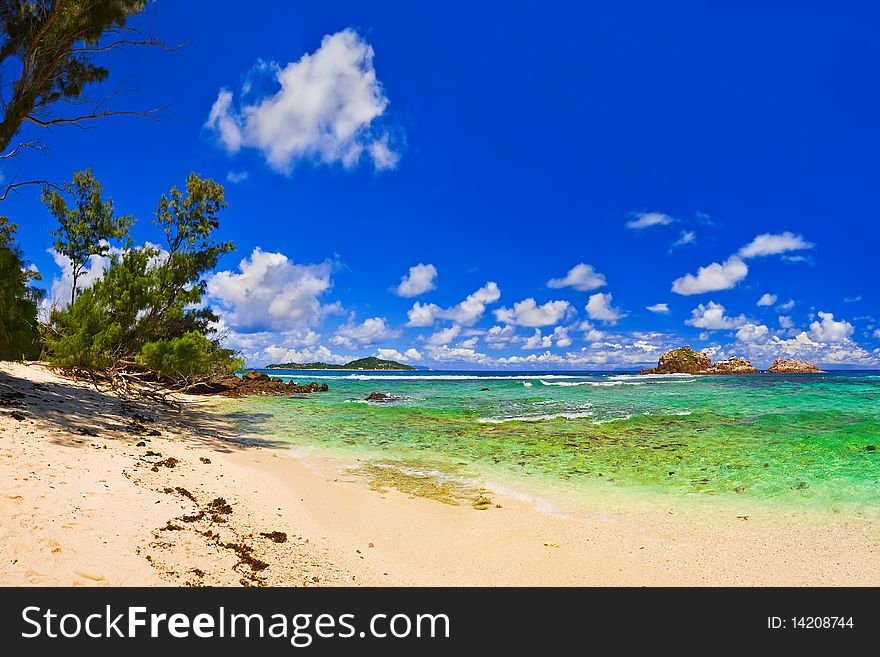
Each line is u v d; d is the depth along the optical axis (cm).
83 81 1634
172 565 539
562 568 653
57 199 3353
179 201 3089
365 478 1136
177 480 895
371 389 4841
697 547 726
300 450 1482
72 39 1443
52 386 1828
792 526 812
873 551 704
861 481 1080
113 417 1513
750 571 643
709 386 4916
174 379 2534
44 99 1557
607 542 747
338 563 639
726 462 1293
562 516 873
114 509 652
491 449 1511
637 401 3173
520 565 662
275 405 2948
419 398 3622
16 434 944
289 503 891
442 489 1050
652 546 730
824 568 650
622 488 1060
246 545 646
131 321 2202
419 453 1450
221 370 2380
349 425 2056
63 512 599
